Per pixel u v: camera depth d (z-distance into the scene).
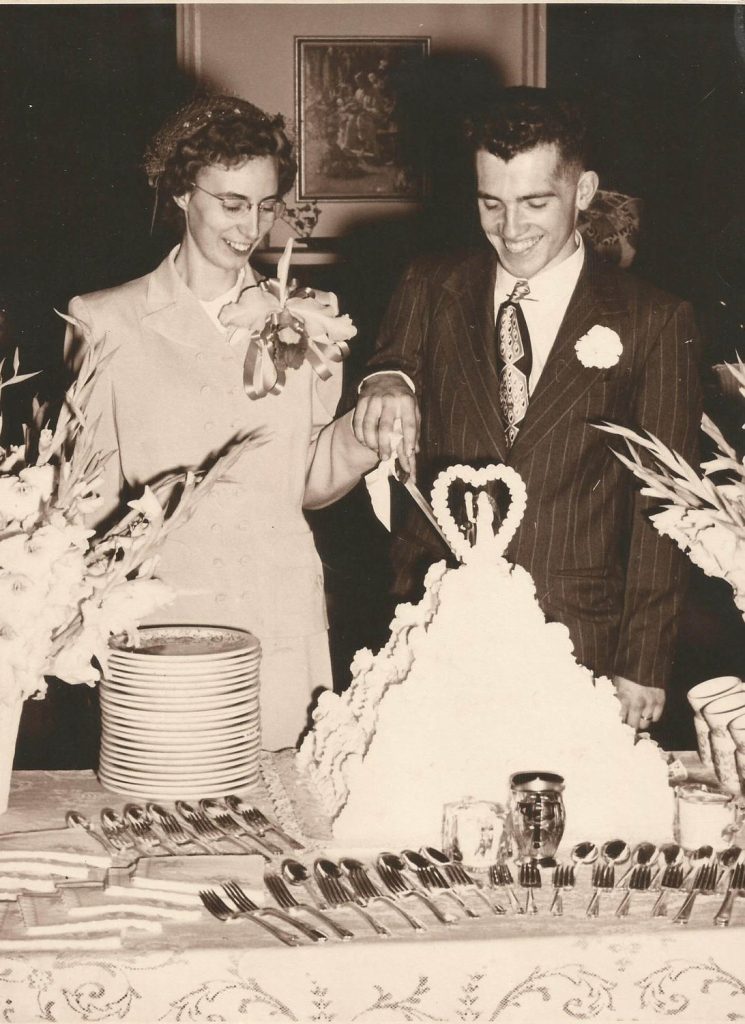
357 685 2.04
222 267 2.56
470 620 1.87
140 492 2.59
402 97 7.21
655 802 1.89
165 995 1.50
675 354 2.63
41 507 1.92
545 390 2.63
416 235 7.29
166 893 1.62
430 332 2.81
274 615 2.59
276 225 7.25
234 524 2.57
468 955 1.52
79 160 6.95
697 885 1.67
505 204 2.48
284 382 2.54
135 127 6.99
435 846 1.84
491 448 2.69
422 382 2.83
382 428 2.28
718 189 6.86
